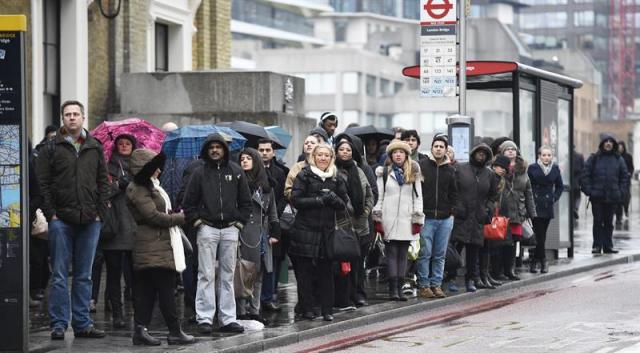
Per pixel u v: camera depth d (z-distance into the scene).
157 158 16.31
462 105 25.94
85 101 28.31
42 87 27.06
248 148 18.78
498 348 16.34
